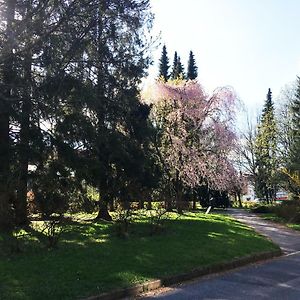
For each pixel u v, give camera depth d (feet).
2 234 40.75
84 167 55.01
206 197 148.97
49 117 52.08
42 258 34.86
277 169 158.81
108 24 58.13
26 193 46.24
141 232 53.42
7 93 48.75
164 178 84.23
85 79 57.41
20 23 47.34
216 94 106.32
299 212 94.32
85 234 50.06
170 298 27.53
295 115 149.79
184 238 49.98
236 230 63.57
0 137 50.26
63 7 49.47
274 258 45.85
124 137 65.57
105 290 26.99
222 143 106.52
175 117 101.60
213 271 36.37
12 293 24.94
